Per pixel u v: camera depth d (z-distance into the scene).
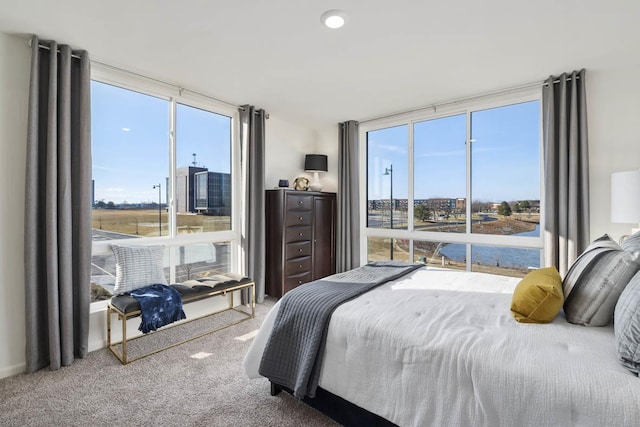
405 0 1.81
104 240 2.73
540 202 3.08
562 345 1.24
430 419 1.27
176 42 2.30
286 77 2.91
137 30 2.15
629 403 0.94
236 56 2.51
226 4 1.86
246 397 1.95
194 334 2.90
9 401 1.90
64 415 1.77
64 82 2.30
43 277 2.29
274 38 2.24
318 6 1.88
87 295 2.44
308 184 4.41
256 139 3.87
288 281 3.90
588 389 1.00
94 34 2.20
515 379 1.10
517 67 2.68
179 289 2.74
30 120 2.17
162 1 1.83
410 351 1.37
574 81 2.71
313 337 1.67
